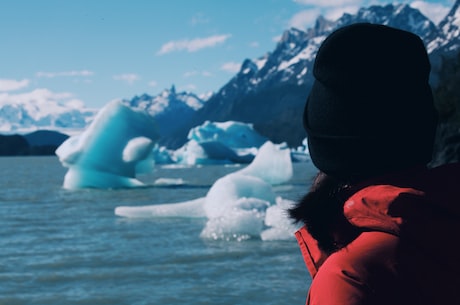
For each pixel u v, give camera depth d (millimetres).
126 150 24203
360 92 890
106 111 24672
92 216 14453
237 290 6391
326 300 821
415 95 903
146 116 25203
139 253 8797
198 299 6055
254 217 9812
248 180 12758
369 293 809
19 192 24203
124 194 21734
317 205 936
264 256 8203
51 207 17297
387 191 855
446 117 16797
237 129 79750
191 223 12164
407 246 831
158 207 13664
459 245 819
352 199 883
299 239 963
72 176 25469
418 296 811
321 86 931
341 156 913
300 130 162250
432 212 832
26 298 6320
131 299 6152
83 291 6562
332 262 852
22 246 9898
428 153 936
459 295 809
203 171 47312
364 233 869
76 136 25875
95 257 8609
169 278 7055
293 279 6832
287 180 25656
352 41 905
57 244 10031
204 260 8070
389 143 895
